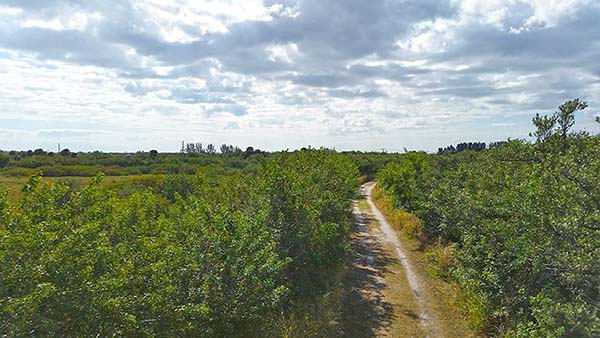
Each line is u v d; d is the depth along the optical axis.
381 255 17.56
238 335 7.43
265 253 7.72
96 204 5.49
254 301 7.34
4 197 4.89
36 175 5.24
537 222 6.14
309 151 19.02
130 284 5.60
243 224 7.68
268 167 11.36
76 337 4.59
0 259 4.36
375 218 26.66
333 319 10.24
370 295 12.80
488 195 9.71
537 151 8.80
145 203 6.93
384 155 63.06
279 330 8.62
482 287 10.15
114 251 5.34
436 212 16.16
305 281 10.70
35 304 4.07
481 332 10.06
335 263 13.27
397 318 11.25
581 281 5.93
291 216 10.23
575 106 8.52
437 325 10.91
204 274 6.95
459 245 14.59
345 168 20.30
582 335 5.64
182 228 7.50
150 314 5.59
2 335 4.03
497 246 9.12
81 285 4.60
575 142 8.13
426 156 28.38
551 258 6.06
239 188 11.63
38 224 4.73
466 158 22.11
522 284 8.64
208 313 6.34
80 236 4.66
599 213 5.37
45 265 4.45
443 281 14.21
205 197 11.16
